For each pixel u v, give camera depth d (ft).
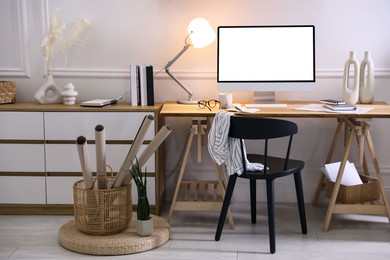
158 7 16.46
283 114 14.23
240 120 13.26
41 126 15.55
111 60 16.70
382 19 16.17
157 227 14.35
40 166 15.70
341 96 16.55
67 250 13.73
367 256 13.38
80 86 16.83
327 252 13.57
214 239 14.29
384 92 16.43
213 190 15.84
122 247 13.44
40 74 16.81
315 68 15.98
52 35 16.19
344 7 16.19
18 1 16.49
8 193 15.83
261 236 14.47
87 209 13.73
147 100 15.80
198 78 16.63
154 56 16.63
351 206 14.62
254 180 15.06
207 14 16.40
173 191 17.02
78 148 13.39
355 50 16.33
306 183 16.89
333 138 16.29
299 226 15.07
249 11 16.34
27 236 14.51
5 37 16.67
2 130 15.60
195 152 16.98
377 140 16.66
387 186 16.81
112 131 15.47
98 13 16.55
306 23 16.31
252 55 15.64
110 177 14.49
